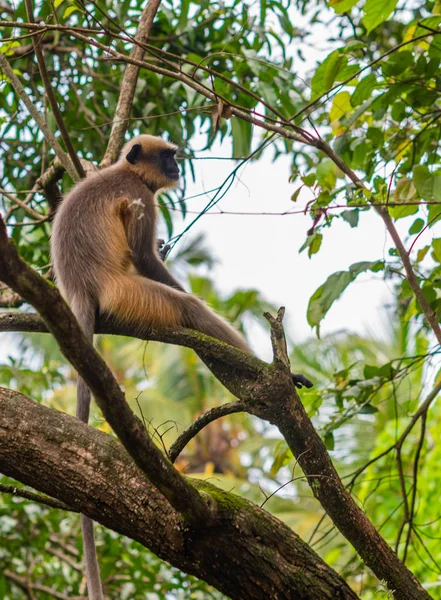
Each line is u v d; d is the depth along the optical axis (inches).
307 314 321.1
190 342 292.7
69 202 370.9
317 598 225.0
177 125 453.1
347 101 357.1
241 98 438.0
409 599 265.3
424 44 368.2
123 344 973.8
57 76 474.9
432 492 496.4
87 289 350.3
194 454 1049.5
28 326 294.5
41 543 476.1
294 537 232.4
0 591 469.4
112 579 473.1
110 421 189.9
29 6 326.6
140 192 385.7
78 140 483.8
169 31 470.0
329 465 264.2
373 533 267.9
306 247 328.5
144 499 227.8
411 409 393.7
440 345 325.7
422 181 302.0
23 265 166.9
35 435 237.6
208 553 224.8
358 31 466.9
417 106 355.3
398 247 301.3
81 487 231.8
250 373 271.4
